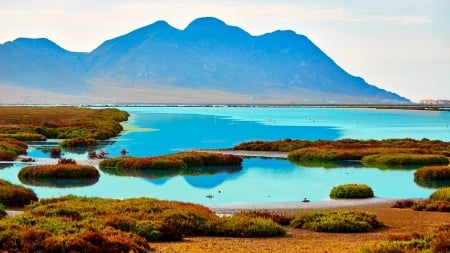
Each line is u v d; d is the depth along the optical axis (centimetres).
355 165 7231
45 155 8094
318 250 2662
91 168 6028
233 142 10569
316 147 8594
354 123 17662
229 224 3167
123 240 2523
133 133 12456
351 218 3400
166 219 3177
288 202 4616
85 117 15900
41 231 2514
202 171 6619
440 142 9569
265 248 2722
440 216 3838
